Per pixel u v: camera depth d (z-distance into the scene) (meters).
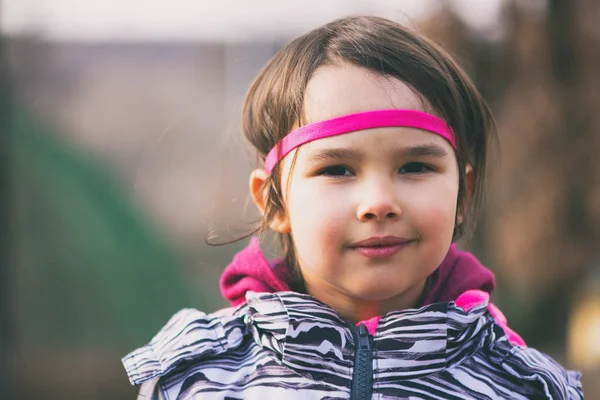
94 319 5.82
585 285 4.16
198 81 9.07
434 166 1.29
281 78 1.40
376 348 1.30
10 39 5.29
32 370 5.54
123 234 5.98
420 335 1.29
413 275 1.27
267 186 1.41
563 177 3.87
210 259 6.29
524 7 3.98
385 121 1.26
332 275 1.27
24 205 5.67
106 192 6.03
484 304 1.35
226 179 2.18
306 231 1.28
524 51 3.96
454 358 1.32
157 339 1.40
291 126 1.35
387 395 1.27
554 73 3.95
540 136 3.89
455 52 3.82
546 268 3.92
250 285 1.42
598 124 3.88
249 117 1.53
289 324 1.30
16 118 5.64
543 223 3.86
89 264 5.83
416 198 1.26
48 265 5.73
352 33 1.40
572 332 4.16
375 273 1.25
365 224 1.24
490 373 1.33
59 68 6.93
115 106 8.12
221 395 1.29
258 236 1.50
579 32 3.94
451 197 1.30
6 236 5.07
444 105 1.36
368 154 1.25
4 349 5.18
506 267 3.96
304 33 1.50
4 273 5.09
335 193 1.26
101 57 8.21
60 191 5.80
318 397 1.27
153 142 7.80
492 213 3.88
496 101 4.00
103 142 7.00
